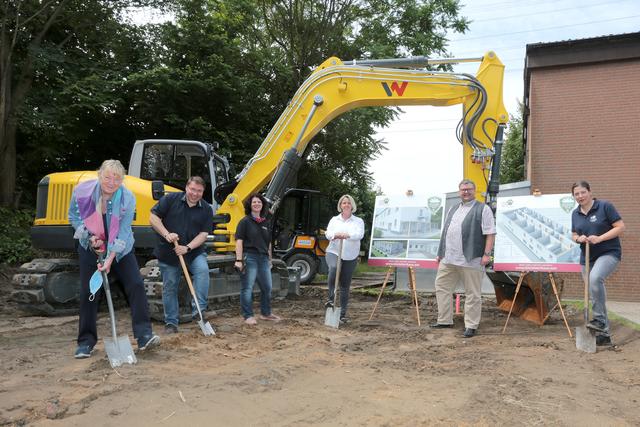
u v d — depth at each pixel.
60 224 7.52
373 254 7.60
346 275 6.90
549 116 11.02
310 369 4.23
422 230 7.46
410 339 5.91
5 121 12.73
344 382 3.89
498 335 6.28
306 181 18.50
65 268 7.57
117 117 15.31
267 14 17.58
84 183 4.45
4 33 12.41
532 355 5.04
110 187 4.34
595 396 3.73
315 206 13.86
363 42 17.42
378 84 7.96
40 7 13.12
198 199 5.60
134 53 15.50
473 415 3.24
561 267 6.39
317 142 17.91
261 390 3.61
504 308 8.24
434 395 3.64
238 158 15.76
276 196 7.79
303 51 17.16
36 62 13.07
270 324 6.54
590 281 5.54
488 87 7.87
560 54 10.89
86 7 14.08
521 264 6.58
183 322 6.66
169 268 5.70
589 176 10.73
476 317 6.24
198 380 3.79
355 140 18.41
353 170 19.56
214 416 3.09
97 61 14.92
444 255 6.57
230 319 6.95
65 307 7.61
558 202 6.65
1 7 12.60
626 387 3.99
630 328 6.29
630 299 10.16
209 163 8.28
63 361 4.47
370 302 9.57
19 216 13.18
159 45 15.66
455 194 9.84
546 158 10.99
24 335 5.93
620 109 10.61
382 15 17.92
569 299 10.05
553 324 7.12
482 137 7.77
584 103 10.83
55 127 13.61
